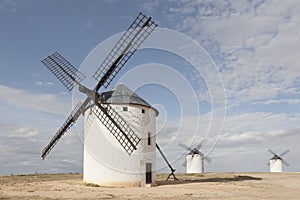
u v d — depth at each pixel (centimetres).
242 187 2791
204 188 2659
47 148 3234
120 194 2222
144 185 2862
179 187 2741
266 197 2141
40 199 1939
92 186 2791
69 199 1955
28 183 3105
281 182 3634
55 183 3105
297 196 2219
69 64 3000
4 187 2652
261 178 4344
